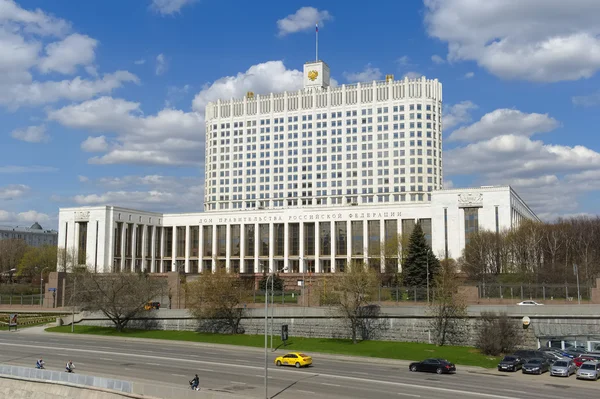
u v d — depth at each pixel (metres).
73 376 54.69
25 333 99.31
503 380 57.56
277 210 186.00
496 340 72.94
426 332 81.75
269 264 184.38
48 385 56.44
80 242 183.88
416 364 62.88
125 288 99.69
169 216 199.75
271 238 185.38
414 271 119.88
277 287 147.88
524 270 123.25
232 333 92.44
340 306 85.69
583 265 118.62
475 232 147.75
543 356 66.94
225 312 92.62
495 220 152.50
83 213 182.75
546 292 84.94
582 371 58.28
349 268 96.81
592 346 72.81
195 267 194.25
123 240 184.12
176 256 196.75
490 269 132.12
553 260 125.44
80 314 107.44
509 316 77.75
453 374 61.22
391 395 49.31
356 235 176.88
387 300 89.44
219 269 98.56
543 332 76.62
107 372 61.44
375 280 90.31
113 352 76.62
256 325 92.56
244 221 189.75
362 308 85.75
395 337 83.62
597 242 135.50
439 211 158.25
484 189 154.38
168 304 112.38
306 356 66.00
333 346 80.06
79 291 101.31
